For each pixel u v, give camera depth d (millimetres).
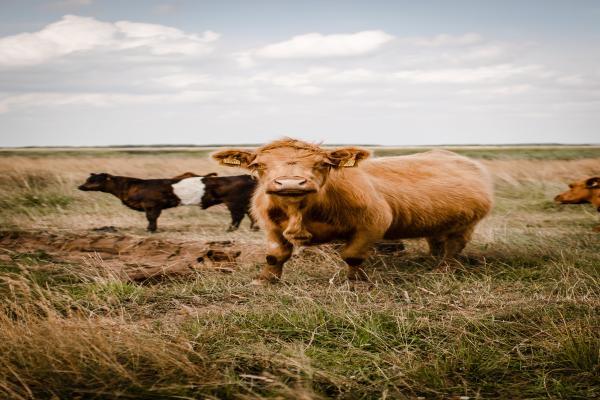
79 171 19844
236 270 7352
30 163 20188
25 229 10391
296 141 6105
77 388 3736
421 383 3996
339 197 6543
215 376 3904
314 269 7590
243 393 3775
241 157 6301
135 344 4137
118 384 3775
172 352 4082
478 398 3785
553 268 7340
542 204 15109
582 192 13625
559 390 3871
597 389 3900
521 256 8281
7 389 3500
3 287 6098
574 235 10148
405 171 7906
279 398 3527
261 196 6820
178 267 7133
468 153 42031
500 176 18797
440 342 4711
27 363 3883
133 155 41344
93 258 7680
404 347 4633
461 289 6332
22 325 4387
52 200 15164
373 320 5070
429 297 6117
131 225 12820
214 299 6133
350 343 4629
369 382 3967
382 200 7055
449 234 8328
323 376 3977
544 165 21141
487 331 4949
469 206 8078
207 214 14742
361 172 6984
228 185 12922
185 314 5484
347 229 6785
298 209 6250
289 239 6359
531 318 5246
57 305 5566
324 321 5102
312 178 5766
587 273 7020
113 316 5426
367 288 6566
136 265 7266
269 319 5180
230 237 10688
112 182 13086
